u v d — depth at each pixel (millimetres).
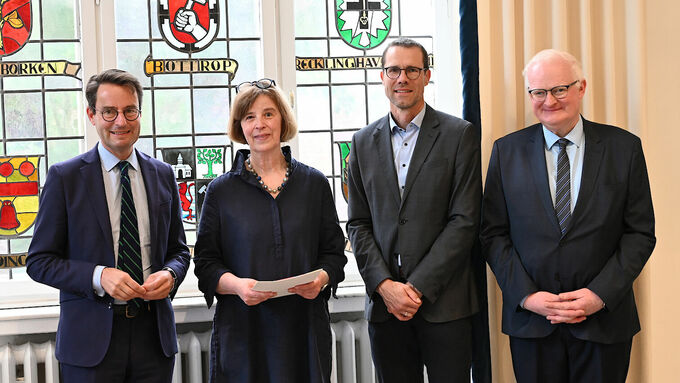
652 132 2902
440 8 3227
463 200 2412
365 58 3262
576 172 2359
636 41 2785
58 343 2219
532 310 2303
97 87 2205
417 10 3297
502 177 2447
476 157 2461
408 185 2436
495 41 2883
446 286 2410
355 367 3025
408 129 2518
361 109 3262
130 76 2250
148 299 2176
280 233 2266
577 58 2881
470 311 2441
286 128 2379
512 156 2447
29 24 3021
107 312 2166
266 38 3133
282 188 2312
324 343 2301
